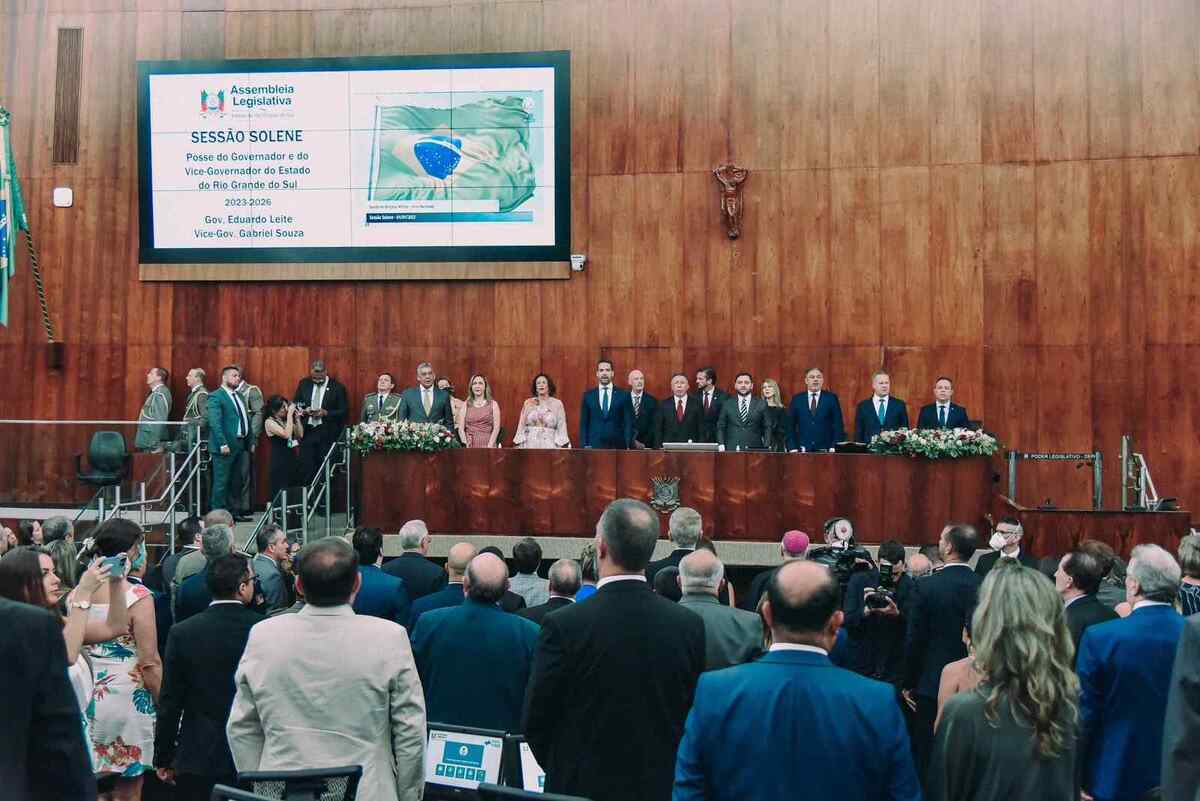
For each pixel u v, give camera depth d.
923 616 6.72
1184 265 14.02
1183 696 3.37
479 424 13.62
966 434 11.49
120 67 15.72
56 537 7.77
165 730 5.48
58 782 3.25
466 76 15.03
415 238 15.19
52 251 15.75
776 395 14.10
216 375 15.58
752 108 14.93
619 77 15.15
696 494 11.91
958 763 3.42
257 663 4.05
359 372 15.42
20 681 3.19
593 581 6.54
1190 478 13.95
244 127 15.27
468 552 6.31
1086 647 4.62
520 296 15.27
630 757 3.90
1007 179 14.41
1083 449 14.16
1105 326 14.18
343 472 14.57
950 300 14.48
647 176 15.07
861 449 12.08
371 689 4.02
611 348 15.09
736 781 3.17
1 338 15.77
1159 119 14.12
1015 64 14.44
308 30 15.46
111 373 15.67
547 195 15.05
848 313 14.68
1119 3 14.23
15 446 12.91
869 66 14.73
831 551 7.86
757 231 14.90
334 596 4.13
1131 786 4.48
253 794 3.58
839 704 3.17
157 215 15.45
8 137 14.26
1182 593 5.44
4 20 15.84
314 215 15.29
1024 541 10.78
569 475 12.05
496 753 4.95
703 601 5.18
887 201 14.65
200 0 15.62
